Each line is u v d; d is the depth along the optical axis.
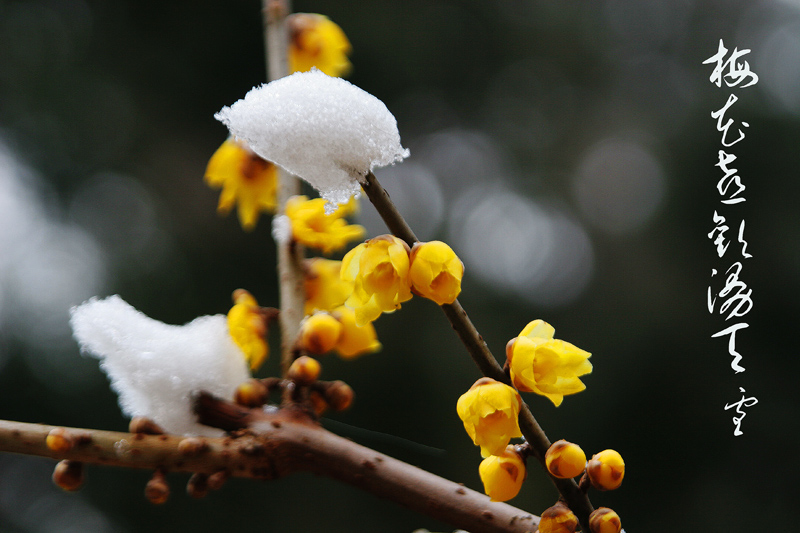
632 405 3.79
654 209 4.34
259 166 0.97
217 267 3.50
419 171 4.62
